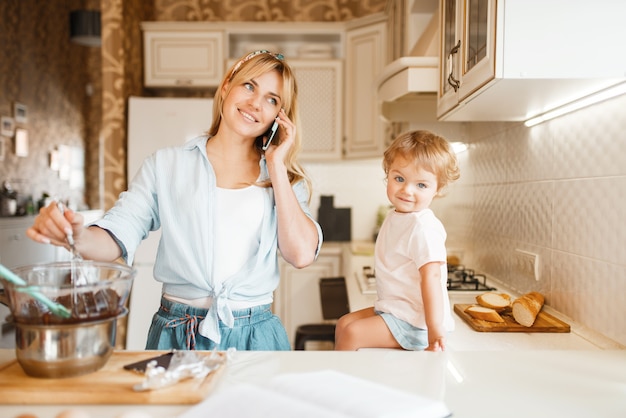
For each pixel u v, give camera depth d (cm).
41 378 75
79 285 76
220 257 121
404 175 126
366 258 284
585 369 90
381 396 69
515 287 185
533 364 92
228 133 126
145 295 312
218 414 63
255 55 125
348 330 125
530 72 104
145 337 310
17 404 71
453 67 148
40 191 562
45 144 573
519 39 104
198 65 361
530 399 76
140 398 71
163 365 80
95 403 71
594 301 129
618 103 117
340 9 394
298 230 121
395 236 127
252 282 121
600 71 103
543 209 160
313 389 71
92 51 691
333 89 356
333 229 378
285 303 339
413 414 65
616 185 119
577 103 133
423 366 89
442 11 167
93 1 653
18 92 513
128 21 336
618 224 118
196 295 120
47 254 469
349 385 73
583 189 134
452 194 281
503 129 197
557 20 103
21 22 517
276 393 69
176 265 120
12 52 500
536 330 136
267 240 123
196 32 361
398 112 230
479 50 119
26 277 83
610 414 71
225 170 127
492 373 86
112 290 79
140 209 120
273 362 88
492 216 212
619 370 90
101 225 110
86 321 76
